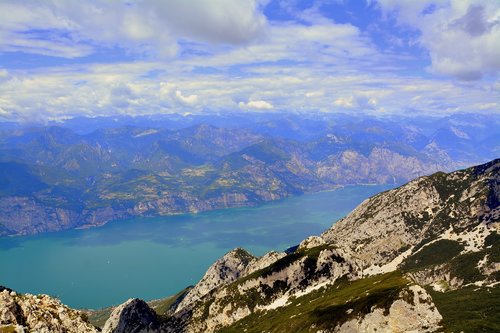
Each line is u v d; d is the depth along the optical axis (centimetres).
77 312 10588
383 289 18275
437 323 16300
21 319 9394
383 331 16312
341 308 18812
